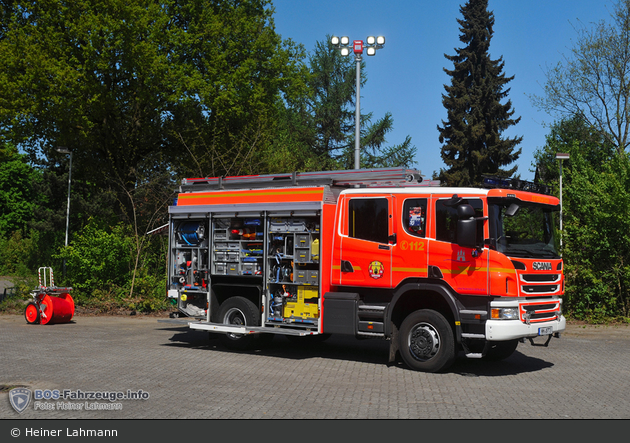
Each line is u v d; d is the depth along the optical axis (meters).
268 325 11.45
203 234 12.60
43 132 25.17
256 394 7.83
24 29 23.14
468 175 43.31
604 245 15.85
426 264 9.61
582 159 18.11
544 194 10.36
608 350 12.05
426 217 9.73
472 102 44.59
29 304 16.62
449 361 9.28
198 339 13.51
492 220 9.17
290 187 11.40
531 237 9.64
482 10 46.09
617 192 15.60
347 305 10.23
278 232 11.37
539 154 23.91
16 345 12.26
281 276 11.31
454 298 9.34
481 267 9.13
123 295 20.03
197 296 12.77
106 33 22.25
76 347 12.02
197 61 26.55
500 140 43.16
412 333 9.66
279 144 35.50
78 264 20.50
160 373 9.24
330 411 6.94
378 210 10.22
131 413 6.79
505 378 9.12
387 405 7.25
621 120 24.44
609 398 7.73
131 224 22.31
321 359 10.87
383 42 18.03
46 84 22.05
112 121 25.22
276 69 27.89
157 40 23.55
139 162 27.12
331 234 10.80
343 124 47.34
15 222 55.91
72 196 29.84
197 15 26.25
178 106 25.23
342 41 18.36
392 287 9.93
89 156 27.75
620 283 16.11
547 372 9.66
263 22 29.06
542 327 9.30
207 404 7.25
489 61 45.25
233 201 12.20
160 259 21.80
